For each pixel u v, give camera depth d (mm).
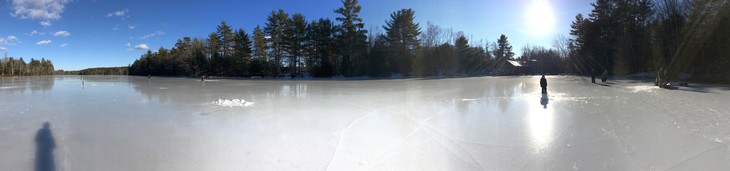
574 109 9102
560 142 5441
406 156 4863
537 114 8336
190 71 58344
